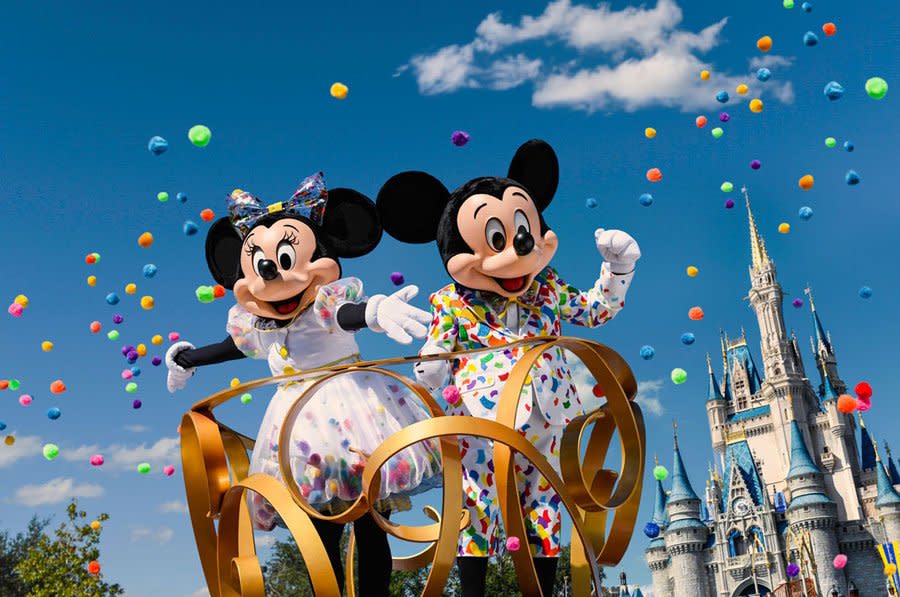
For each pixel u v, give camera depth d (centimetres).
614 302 554
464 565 481
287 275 546
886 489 8431
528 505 497
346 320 514
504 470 416
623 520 465
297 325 554
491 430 396
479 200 529
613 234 541
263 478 425
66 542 2581
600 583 414
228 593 450
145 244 712
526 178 600
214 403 486
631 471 464
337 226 601
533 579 406
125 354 796
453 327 530
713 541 9119
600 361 455
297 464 502
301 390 533
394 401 537
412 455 504
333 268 562
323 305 530
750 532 8806
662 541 9469
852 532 8294
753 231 10938
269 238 553
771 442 9569
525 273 524
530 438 507
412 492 511
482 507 488
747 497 8962
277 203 577
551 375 521
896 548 7950
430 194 588
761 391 10012
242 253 564
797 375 9712
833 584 7912
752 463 9456
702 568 8988
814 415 9544
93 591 2477
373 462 392
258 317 575
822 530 8200
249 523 469
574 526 410
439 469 521
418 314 468
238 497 445
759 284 10456
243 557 437
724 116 872
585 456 523
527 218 536
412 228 592
